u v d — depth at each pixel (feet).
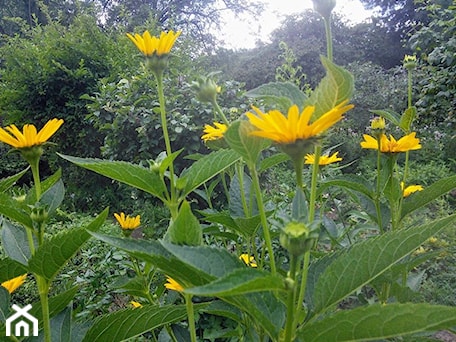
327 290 2.45
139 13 50.85
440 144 22.72
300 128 2.18
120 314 3.23
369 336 2.02
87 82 26.48
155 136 16.33
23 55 27.71
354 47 52.24
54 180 3.40
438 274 9.73
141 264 8.09
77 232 2.61
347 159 25.34
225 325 7.84
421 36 17.80
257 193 2.52
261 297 2.37
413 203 4.50
